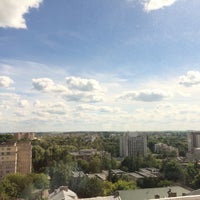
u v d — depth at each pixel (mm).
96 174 105188
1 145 101750
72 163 110938
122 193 60219
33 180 73812
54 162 110062
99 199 41281
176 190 64062
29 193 68812
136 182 90000
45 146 159250
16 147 103625
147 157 141500
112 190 74062
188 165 110312
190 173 96688
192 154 169000
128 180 90562
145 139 199375
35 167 119125
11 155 101750
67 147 175125
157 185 86688
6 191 66125
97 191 71375
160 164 127625
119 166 131625
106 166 126062
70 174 81062
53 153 126812
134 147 196750
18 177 70688
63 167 92562
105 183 78875
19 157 108750
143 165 126750
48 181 75500
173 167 98312
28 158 109875
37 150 126938
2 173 99750
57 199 50781
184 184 91750
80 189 72562
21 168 108438
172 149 199250
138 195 59719
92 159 130750
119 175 99188
